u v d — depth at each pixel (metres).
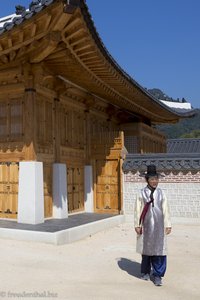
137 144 19.09
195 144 28.64
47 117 12.45
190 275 6.81
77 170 14.55
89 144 15.26
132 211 14.24
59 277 6.54
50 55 10.84
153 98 17.28
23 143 11.67
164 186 13.86
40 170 11.53
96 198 14.97
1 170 12.21
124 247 9.46
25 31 9.70
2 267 7.08
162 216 6.30
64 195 12.81
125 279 6.52
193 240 10.62
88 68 11.70
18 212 11.40
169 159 13.84
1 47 10.36
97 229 11.69
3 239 9.85
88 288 5.91
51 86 12.68
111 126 18.53
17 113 11.87
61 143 13.36
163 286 6.12
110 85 13.91
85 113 15.48
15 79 11.85
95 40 10.04
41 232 9.60
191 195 13.56
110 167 14.84
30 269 7.02
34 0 9.23
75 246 9.48
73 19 9.09
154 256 6.25
